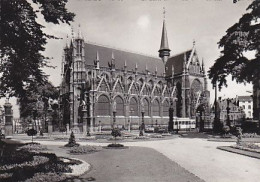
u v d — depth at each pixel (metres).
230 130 52.69
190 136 49.50
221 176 15.45
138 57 113.44
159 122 101.38
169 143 36.06
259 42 41.56
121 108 91.56
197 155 23.91
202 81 113.19
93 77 86.62
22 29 16.44
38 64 18.56
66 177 14.48
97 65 92.06
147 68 109.31
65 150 27.81
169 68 118.31
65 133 64.25
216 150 27.33
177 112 109.00
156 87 103.56
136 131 69.81
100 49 101.25
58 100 93.44
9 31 16.14
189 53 114.06
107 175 15.57
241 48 42.62
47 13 16.92
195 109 103.56
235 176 15.42
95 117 82.50
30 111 72.00
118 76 99.19
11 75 17.39
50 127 64.38
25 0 15.90
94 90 83.19
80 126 79.50
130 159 21.23
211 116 99.38
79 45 91.44
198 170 17.17
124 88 97.06
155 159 21.17
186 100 105.75
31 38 17.20
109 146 29.95
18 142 37.75
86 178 14.81
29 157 19.55
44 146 29.12
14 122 70.31
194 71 112.12
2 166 16.72
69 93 90.38
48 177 13.70
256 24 41.78
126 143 36.97
